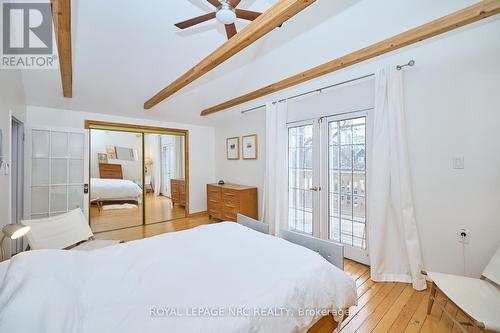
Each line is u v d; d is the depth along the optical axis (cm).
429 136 217
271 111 367
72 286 109
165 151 531
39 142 309
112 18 241
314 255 152
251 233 197
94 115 377
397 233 235
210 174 526
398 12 206
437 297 201
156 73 324
